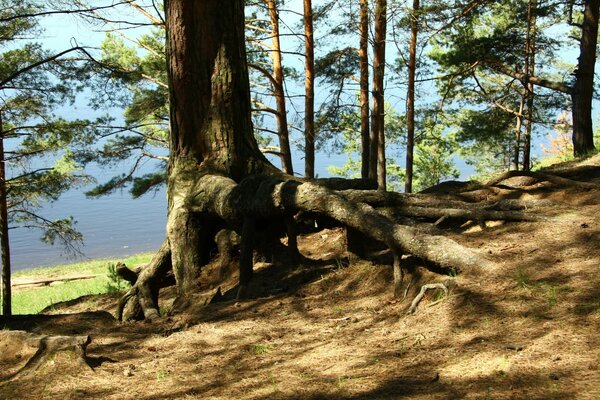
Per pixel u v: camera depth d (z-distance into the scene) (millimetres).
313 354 5160
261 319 6504
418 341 4898
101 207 64312
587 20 18141
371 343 5137
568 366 3895
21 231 50719
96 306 10938
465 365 4266
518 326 4668
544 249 6016
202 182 8828
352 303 6516
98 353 5949
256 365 5117
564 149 32250
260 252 8664
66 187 17125
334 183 9281
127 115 20094
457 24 19641
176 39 9203
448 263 5980
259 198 7691
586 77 18250
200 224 8984
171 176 9422
